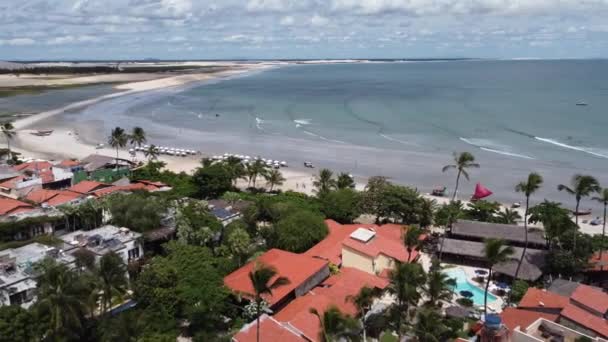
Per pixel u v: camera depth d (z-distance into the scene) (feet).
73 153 494.59
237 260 219.20
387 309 184.34
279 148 527.40
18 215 246.88
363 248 217.77
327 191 310.04
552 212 247.91
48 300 143.43
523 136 565.94
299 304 180.86
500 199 350.43
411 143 543.80
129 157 476.95
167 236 230.27
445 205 291.58
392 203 275.18
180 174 388.37
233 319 183.42
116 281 163.84
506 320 165.99
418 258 223.30
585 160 451.94
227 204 286.66
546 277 224.53
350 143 549.54
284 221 247.70
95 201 252.83
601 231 285.84
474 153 490.08
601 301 163.32
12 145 526.16
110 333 153.28
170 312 175.22
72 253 195.42
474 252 237.86
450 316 181.78
